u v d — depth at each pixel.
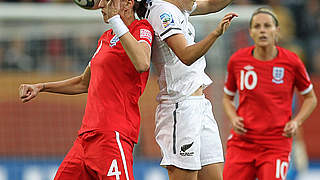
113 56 15.23
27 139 32.28
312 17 43.81
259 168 22.70
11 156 32.06
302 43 42.28
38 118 32.44
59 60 32.47
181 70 16.23
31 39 32.31
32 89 16.81
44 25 32.34
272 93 22.89
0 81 32.06
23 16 30.55
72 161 15.57
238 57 23.55
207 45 14.48
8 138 32.09
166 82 16.39
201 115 16.58
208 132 16.92
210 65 32.66
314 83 36.88
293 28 43.16
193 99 16.38
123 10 15.49
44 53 32.41
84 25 32.59
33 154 32.28
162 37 15.53
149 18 16.05
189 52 14.75
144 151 32.25
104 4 14.86
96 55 15.64
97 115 15.23
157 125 16.84
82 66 32.56
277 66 23.02
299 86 23.66
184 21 16.20
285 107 22.95
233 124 23.02
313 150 36.53
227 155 23.47
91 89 15.54
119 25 14.47
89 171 15.47
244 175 22.95
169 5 15.91
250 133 22.84
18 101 32.28
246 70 23.31
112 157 15.03
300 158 30.19
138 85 15.59
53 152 32.47
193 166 16.20
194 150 16.23
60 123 32.69
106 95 15.23
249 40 33.03
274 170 22.22
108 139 15.05
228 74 24.03
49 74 32.41
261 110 22.83
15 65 32.28
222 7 18.23
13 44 32.25
